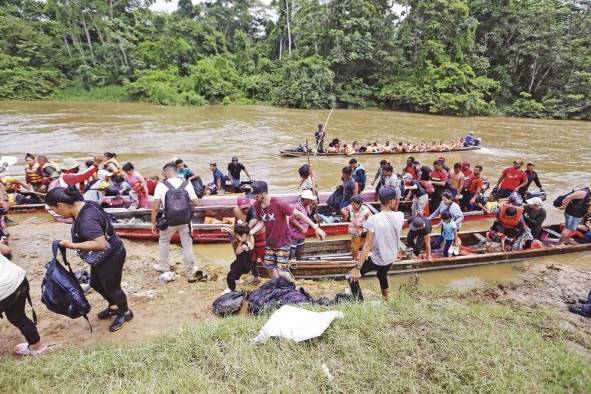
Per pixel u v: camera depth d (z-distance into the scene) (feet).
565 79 130.72
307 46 140.15
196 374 9.75
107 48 145.28
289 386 9.27
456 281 20.61
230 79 145.28
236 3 187.73
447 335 11.53
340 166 48.49
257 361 10.17
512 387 9.41
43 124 77.71
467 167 31.09
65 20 147.23
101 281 12.37
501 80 136.05
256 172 44.55
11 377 9.84
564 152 62.85
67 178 23.52
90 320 13.89
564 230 24.81
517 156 58.49
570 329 13.62
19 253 19.93
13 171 41.42
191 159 50.08
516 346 11.20
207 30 164.86
